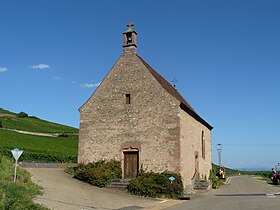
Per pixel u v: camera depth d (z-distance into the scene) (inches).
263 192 935.0
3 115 3481.8
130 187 823.7
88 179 903.1
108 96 1029.2
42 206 521.0
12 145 1488.7
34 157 1258.0
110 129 1002.1
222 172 1552.7
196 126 1131.9
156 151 926.4
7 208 473.4
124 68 1032.2
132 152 964.0
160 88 963.3
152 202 706.2
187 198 768.3
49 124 3373.5
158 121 943.0
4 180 633.0
